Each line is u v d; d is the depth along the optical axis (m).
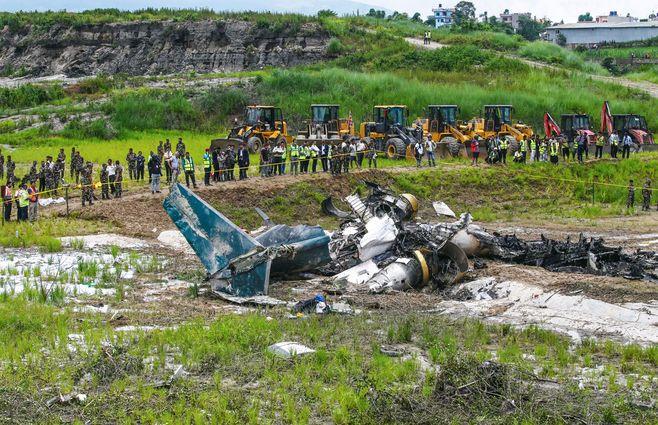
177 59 94.06
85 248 24.36
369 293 19.75
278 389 12.34
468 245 22.94
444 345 14.83
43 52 99.81
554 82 69.38
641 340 15.77
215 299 18.95
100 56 97.00
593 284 19.36
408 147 44.00
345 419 11.30
